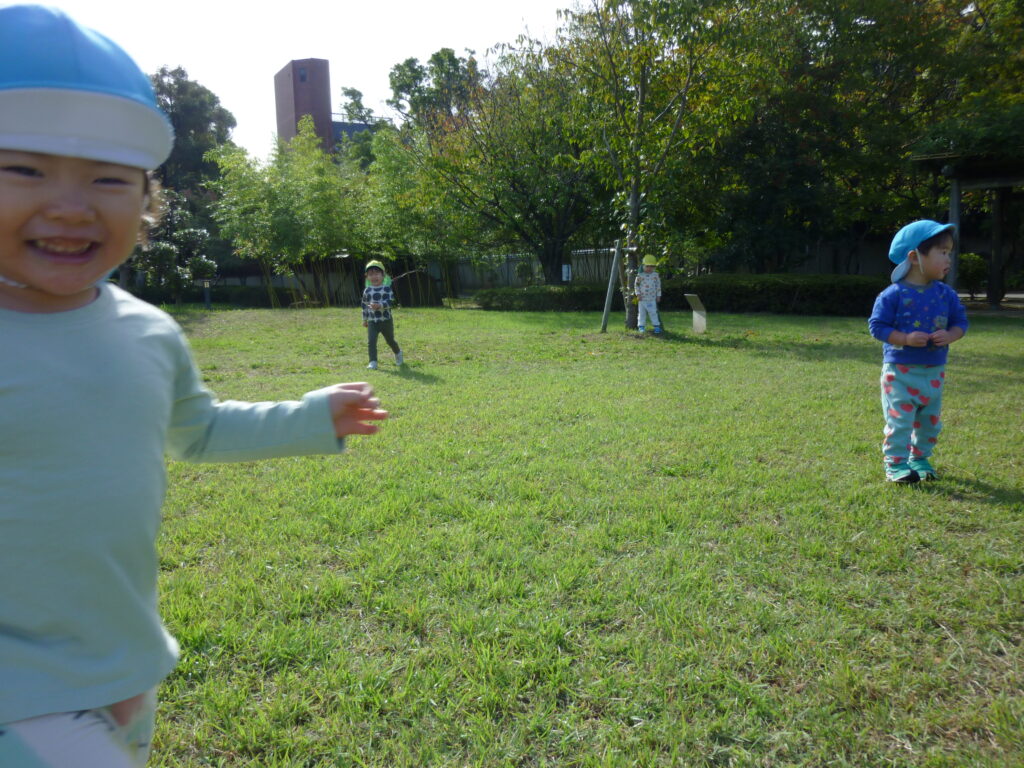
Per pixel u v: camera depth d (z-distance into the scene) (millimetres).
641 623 2939
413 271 24547
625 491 4488
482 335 14180
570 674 2588
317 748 2225
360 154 38906
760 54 12969
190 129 36781
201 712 2389
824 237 24328
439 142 24469
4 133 1059
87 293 1302
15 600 1166
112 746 1206
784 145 21828
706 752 2223
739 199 21984
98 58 1107
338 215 24469
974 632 2883
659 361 10703
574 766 2184
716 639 2797
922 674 2584
